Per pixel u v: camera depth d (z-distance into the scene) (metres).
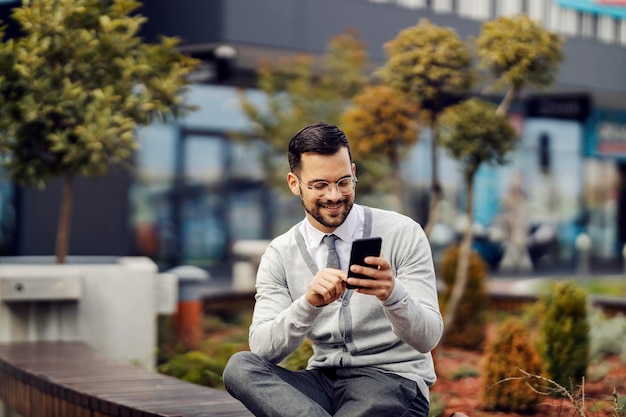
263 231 22.08
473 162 8.88
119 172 15.85
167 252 20.94
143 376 6.78
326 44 17.70
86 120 8.20
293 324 4.11
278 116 15.52
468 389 7.84
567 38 21.41
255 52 17.66
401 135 9.56
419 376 4.31
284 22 17.11
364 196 14.13
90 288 8.91
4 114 8.24
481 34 8.88
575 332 7.70
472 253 10.77
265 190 21.97
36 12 8.20
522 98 21.88
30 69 8.07
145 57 8.70
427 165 24.11
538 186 27.05
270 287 4.43
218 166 21.27
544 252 27.30
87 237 15.74
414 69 8.72
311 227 4.38
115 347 8.98
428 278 4.27
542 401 6.89
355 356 4.33
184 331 10.78
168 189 20.81
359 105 9.75
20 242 15.59
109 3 9.59
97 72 8.50
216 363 8.36
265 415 4.07
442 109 9.17
